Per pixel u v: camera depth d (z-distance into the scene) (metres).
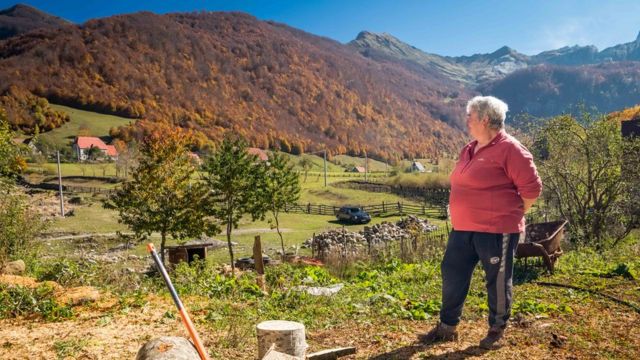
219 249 32.75
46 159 101.19
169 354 3.94
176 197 22.69
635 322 5.86
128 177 77.06
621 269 8.84
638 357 4.70
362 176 106.88
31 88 187.12
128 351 5.20
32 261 11.88
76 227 39.78
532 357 4.70
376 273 11.37
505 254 4.77
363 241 32.56
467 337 5.41
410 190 67.56
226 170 24.30
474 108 4.78
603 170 14.55
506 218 4.74
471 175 4.78
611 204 14.16
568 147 14.63
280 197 27.53
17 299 6.99
